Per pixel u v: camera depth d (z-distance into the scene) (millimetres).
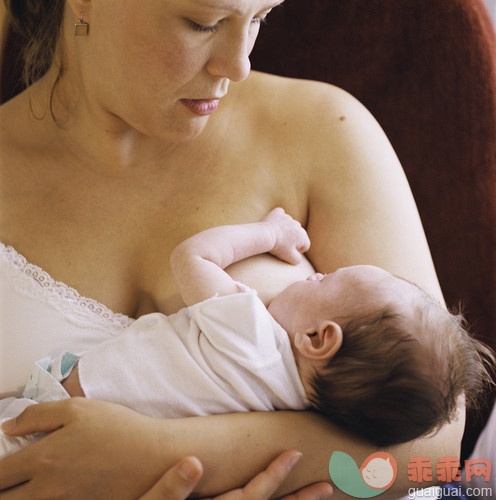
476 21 1560
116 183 1340
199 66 1092
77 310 1291
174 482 1000
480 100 1558
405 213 1312
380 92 1627
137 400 1123
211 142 1364
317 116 1366
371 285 1156
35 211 1328
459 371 1136
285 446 1090
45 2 1309
